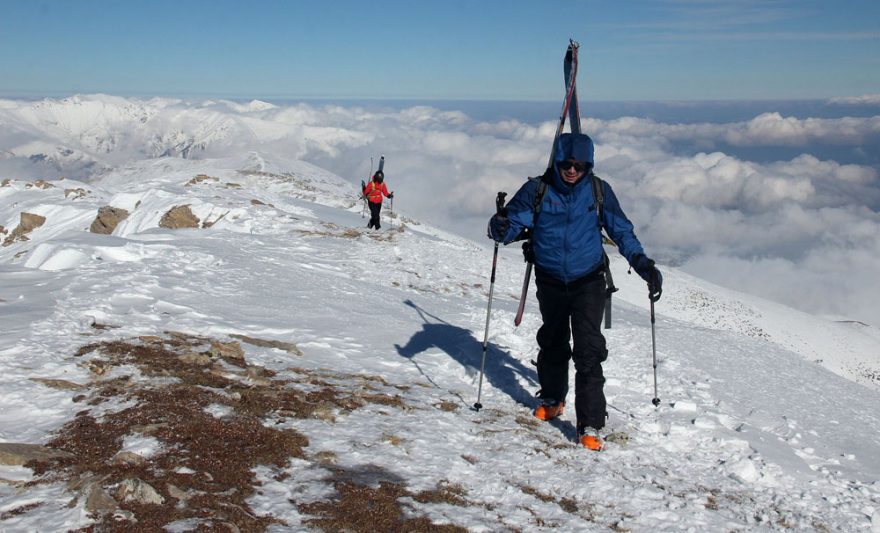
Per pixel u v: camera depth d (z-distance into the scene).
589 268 6.17
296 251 17.28
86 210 28.81
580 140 5.81
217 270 11.74
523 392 7.54
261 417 5.41
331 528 3.83
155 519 3.62
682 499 5.17
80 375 5.90
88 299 8.48
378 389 6.78
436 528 4.03
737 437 6.84
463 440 5.70
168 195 25.20
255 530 3.67
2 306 7.86
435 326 10.18
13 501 3.74
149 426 4.82
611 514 4.69
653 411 7.41
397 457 5.04
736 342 13.18
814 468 6.55
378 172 25.00
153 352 6.71
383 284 14.88
